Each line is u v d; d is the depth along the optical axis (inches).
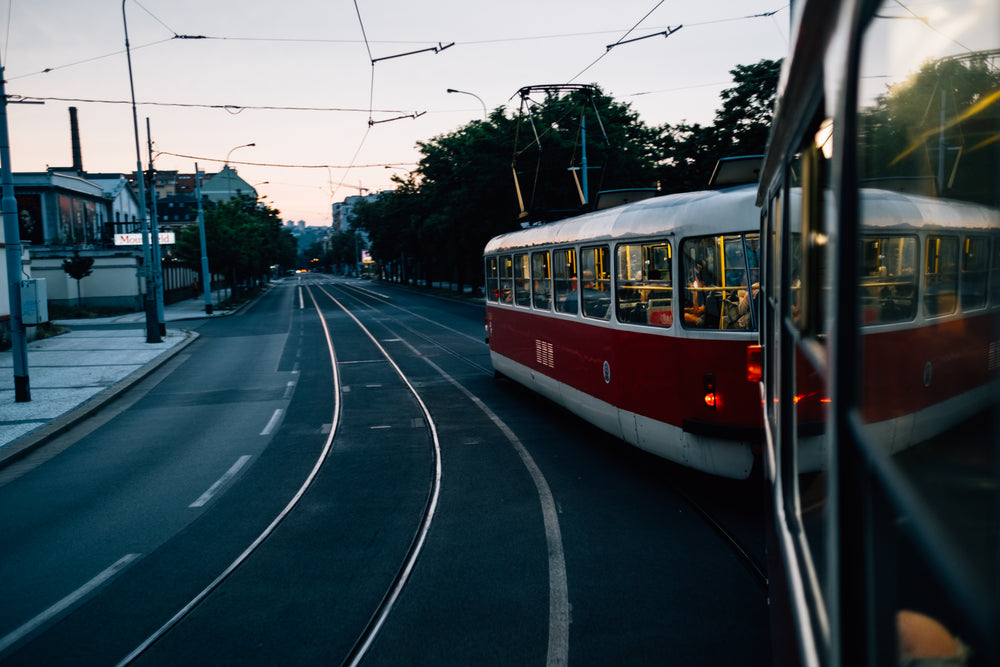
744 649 176.6
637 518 269.1
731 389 265.3
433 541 255.6
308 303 2113.7
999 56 34.1
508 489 311.4
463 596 211.5
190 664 179.8
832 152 60.4
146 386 659.4
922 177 45.6
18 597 223.1
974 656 34.8
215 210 2212.1
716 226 266.8
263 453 394.3
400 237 2679.6
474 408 495.5
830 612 62.4
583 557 235.8
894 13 45.8
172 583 229.1
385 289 3112.7
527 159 1294.3
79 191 1985.7
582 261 365.7
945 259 45.1
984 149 36.4
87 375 708.0
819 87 71.4
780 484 120.3
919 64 42.7
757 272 259.3
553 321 417.7
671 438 289.1
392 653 181.2
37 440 434.3
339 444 407.2
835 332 56.6
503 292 537.6
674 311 280.7
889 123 48.1
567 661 174.1
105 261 1752.0
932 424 42.6
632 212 316.8
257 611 207.2
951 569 37.5
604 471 331.3
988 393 34.6
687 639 182.2
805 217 81.5
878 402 51.9
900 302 56.5
